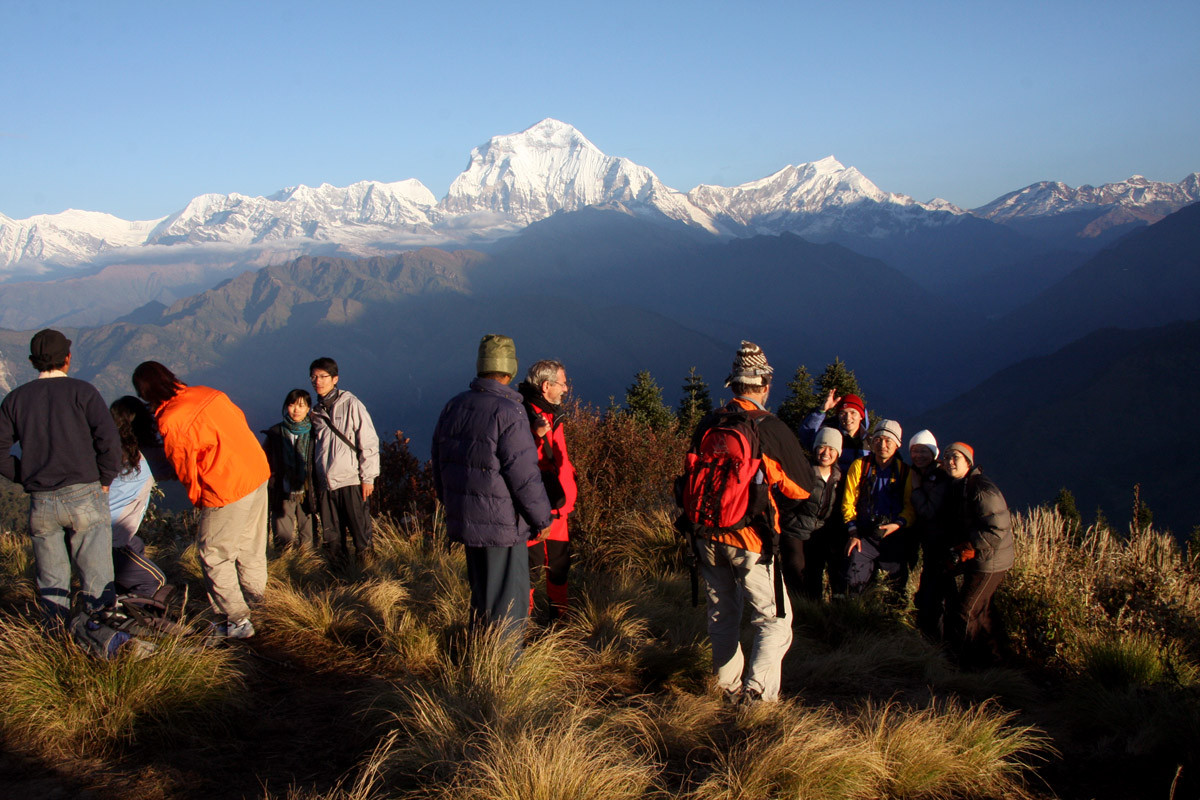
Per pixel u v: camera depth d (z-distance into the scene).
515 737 2.95
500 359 3.94
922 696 4.04
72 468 3.72
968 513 4.76
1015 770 3.26
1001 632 4.85
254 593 4.69
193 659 3.47
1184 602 5.38
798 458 3.67
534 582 5.37
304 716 3.48
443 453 3.99
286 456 6.36
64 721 3.11
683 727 3.33
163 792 2.78
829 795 2.84
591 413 7.23
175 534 8.11
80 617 3.52
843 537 5.45
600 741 3.02
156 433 4.38
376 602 4.77
